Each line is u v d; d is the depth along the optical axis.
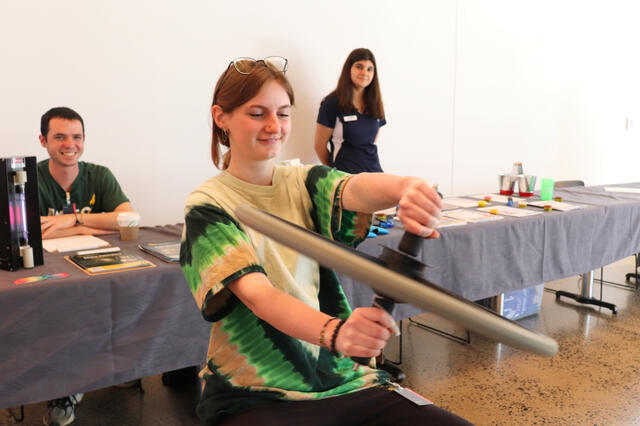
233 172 0.94
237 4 3.36
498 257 2.40
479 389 2.33
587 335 2.94
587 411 2.15
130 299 1.56
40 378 1.45
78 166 2.30
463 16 4.41
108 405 2.19
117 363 1.56
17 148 2.81
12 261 1.57
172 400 2.24
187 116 3.28
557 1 5.02
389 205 0.86
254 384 0.88
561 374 2.48
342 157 3.53
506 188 3.37
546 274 2.60
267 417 0.83
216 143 0.99
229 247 0.79
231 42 3.37
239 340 0.87
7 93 2.75
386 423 0.85
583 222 2.71
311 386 0.91
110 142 3.05
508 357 2.66
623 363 2.60
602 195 3.30
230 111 0.88
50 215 2.20
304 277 0.93
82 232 2.12
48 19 2.80
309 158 3.82
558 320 3.17
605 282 3.97
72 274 1.54
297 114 3.69
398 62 4.10
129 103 3.08
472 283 2.32
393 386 0.96
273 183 0.95
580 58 5.32
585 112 5.49
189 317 1.67
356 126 3.48
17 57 2.75
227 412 0.86
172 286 1.62
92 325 1.51
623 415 2.12
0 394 1.40
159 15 3.11
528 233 2.48
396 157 4.22
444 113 4.44
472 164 4.71
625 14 5.59
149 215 3.24
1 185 1.53
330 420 0.85
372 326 0.63
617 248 2.94
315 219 0.96
